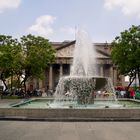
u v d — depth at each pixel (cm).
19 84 7469
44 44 6694
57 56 11162
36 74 6744
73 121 2044
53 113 2094
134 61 5869
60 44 11875
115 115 2089
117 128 1777
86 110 2083
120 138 1476
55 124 1920
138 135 1559
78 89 2816
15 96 6300
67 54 11231
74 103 3041
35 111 2106
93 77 2795
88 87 2798
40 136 1520
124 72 6181
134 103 3381
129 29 6012
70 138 1468
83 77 2814
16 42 6506
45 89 11788
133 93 5778
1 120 2091
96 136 1525
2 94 6669
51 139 1440
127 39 5956
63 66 11688
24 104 3097
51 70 11588
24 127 1806
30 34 6662
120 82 11531
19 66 6259
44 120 2062
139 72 6112
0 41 6384
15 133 1608
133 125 1889
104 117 2081
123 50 5938
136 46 5888
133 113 2102
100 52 11156
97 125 1883
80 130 1706
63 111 2086
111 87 3369
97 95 5112
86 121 2045
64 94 3022
